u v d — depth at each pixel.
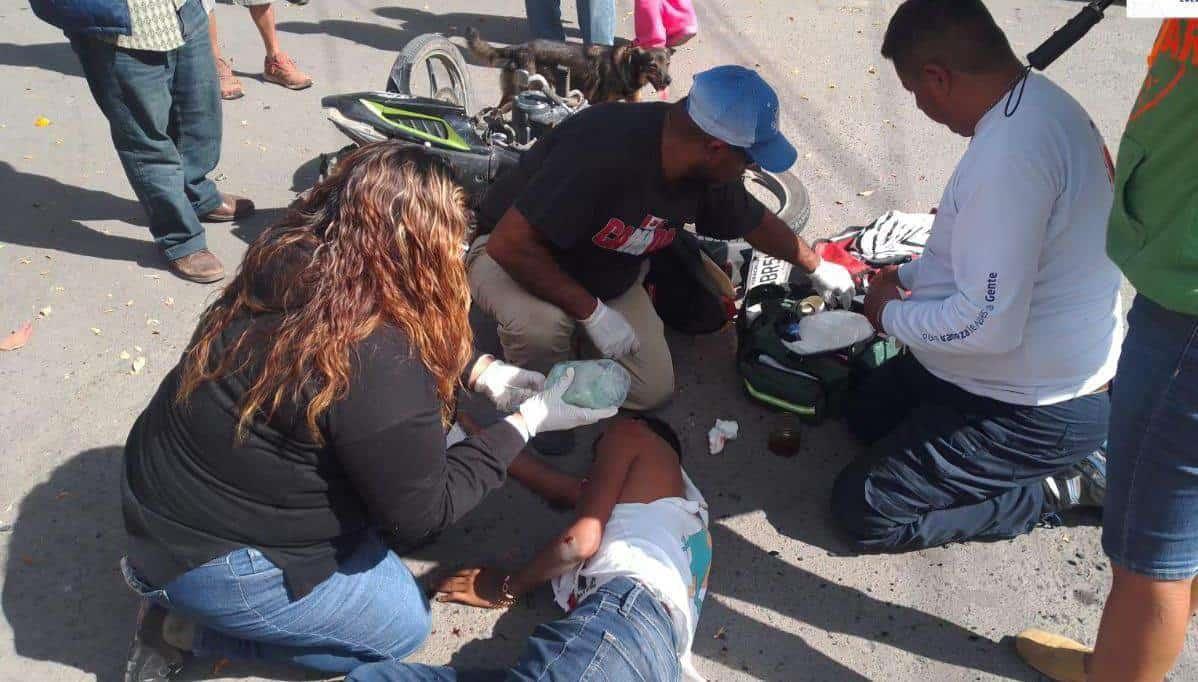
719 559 2.99
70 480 3.14
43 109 5.56
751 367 3.53
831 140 5.48
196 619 2.25
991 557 3.02
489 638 2.71
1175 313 1.90
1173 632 2.13
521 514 3.11
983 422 2.75
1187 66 1.77
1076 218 2.46
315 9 7.17
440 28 6.96
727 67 2.75
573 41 6.82
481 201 3.77
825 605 2.86
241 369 1.97
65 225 4.46
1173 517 2.01
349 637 2.35
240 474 2.04
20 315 3.87
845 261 3.95
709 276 3.72
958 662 2.71
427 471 2.07
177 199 3.96
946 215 2.67
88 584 2.81
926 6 2.44
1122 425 2.05
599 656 2.22
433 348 2.04
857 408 3.37
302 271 1.95
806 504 3.21
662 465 2.76
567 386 2.62
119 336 3.80
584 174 2.88
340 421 1.95
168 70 3.75
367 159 1.99
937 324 2.60
